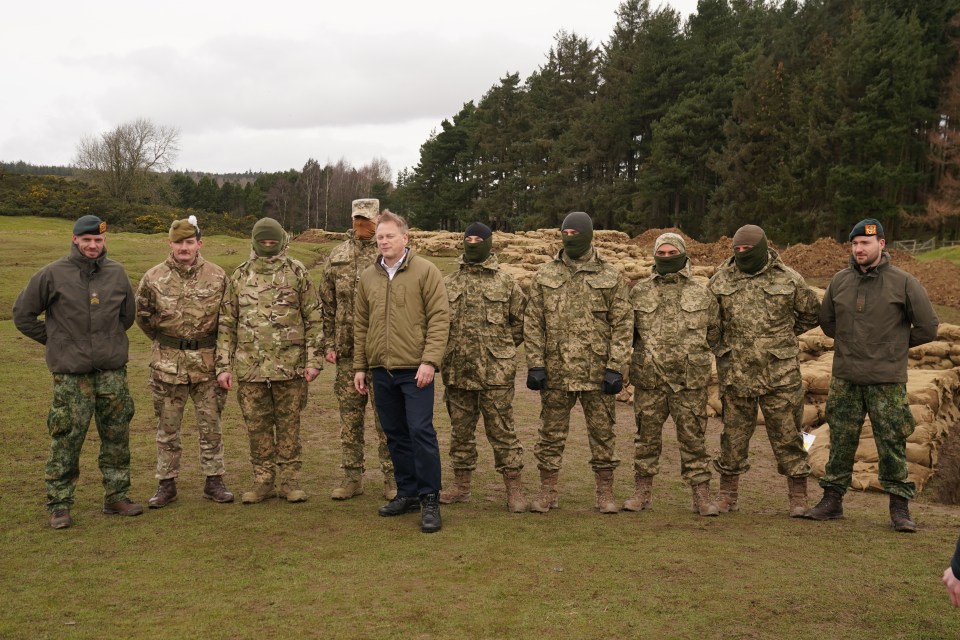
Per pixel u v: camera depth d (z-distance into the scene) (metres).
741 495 5.84
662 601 3.30
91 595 3.41
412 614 3.17
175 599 3.36
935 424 6.96
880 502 5.73
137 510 4.75
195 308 4.94
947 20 45.03
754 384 5.05
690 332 5.03
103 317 4.63
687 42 51.12
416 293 4.59
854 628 3.05
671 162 47.66
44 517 4.66
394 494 5.22
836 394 4.94
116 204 53.09
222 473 5.16
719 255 27.34
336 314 5.32
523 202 61.09
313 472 6.12
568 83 59.34
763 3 62.78
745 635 2.97
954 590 2.39
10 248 21.91
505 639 2.93
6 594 3.43
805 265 25.41
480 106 64.44
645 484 5.19
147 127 60.66
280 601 3.33
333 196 99.06
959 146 42.88
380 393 4.71
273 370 4.97
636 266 20.55
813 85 45.50
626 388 9.95
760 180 45.47
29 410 7.57
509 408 5.04
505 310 5.05
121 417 4.75
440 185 68.44
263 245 4.99
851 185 42.47
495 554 3.96
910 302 4.65
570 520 4.75
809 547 4.16
